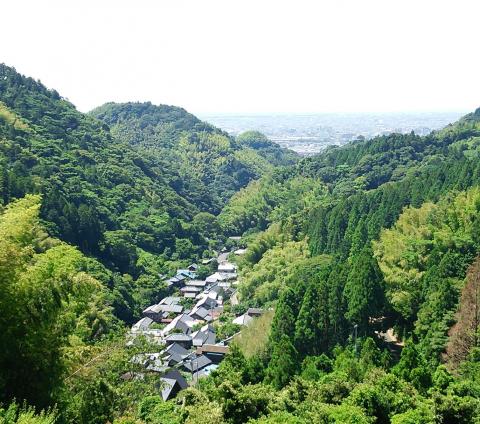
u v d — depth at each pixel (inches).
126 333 1974.7
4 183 3484.3
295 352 1822.1
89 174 5009.8
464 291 1877.5
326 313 2182.6
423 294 2178.9
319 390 1325.0
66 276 914.1
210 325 3319.4
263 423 1088.2
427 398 1248.2
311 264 3189.0
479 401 1079.0
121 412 1307.8
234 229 5851.4
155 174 6417.3
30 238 943.0
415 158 5369.1
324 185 5408.5
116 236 4128.9
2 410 674.2
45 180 4190.5
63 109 6569.9
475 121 6707.7
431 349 1829.5
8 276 813.2
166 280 4261.8
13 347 824.9
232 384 1255.5
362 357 1771.7
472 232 2384.4
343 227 3607.3
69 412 967.0
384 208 3373.5
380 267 2399.1
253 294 3550.7
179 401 1622.8
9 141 4589.1
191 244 4987.7
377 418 1139.9
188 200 6658.5
